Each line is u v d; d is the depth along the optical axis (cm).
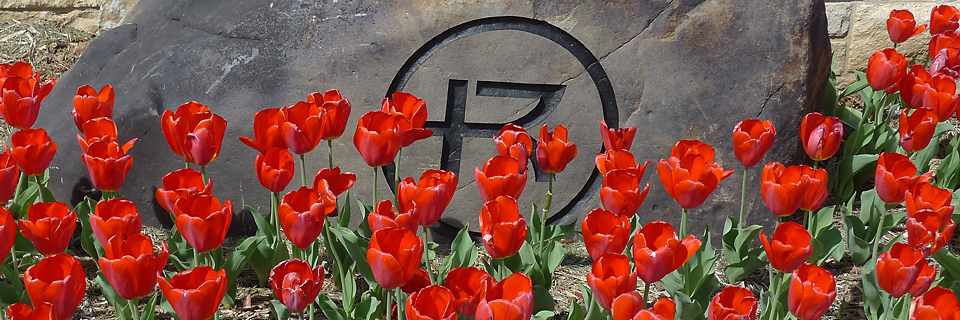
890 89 358
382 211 191
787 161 346
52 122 339
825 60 363
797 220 352
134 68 344
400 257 168
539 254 277
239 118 332
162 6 361
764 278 311
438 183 201
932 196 219
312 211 190
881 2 499
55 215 204
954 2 489
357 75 334
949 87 299
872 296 261
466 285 170
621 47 337
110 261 170
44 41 489
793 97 342
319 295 240
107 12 514
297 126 229
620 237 185
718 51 340
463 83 338
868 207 326
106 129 246
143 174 333
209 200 196
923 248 203
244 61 336
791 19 341
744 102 340
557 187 342
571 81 339
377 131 221
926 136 269
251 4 341
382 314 262
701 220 343
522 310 155
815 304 182
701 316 248
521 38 335
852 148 375
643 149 341
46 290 167
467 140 341
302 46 334
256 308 275
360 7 335
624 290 174
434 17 333
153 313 224
